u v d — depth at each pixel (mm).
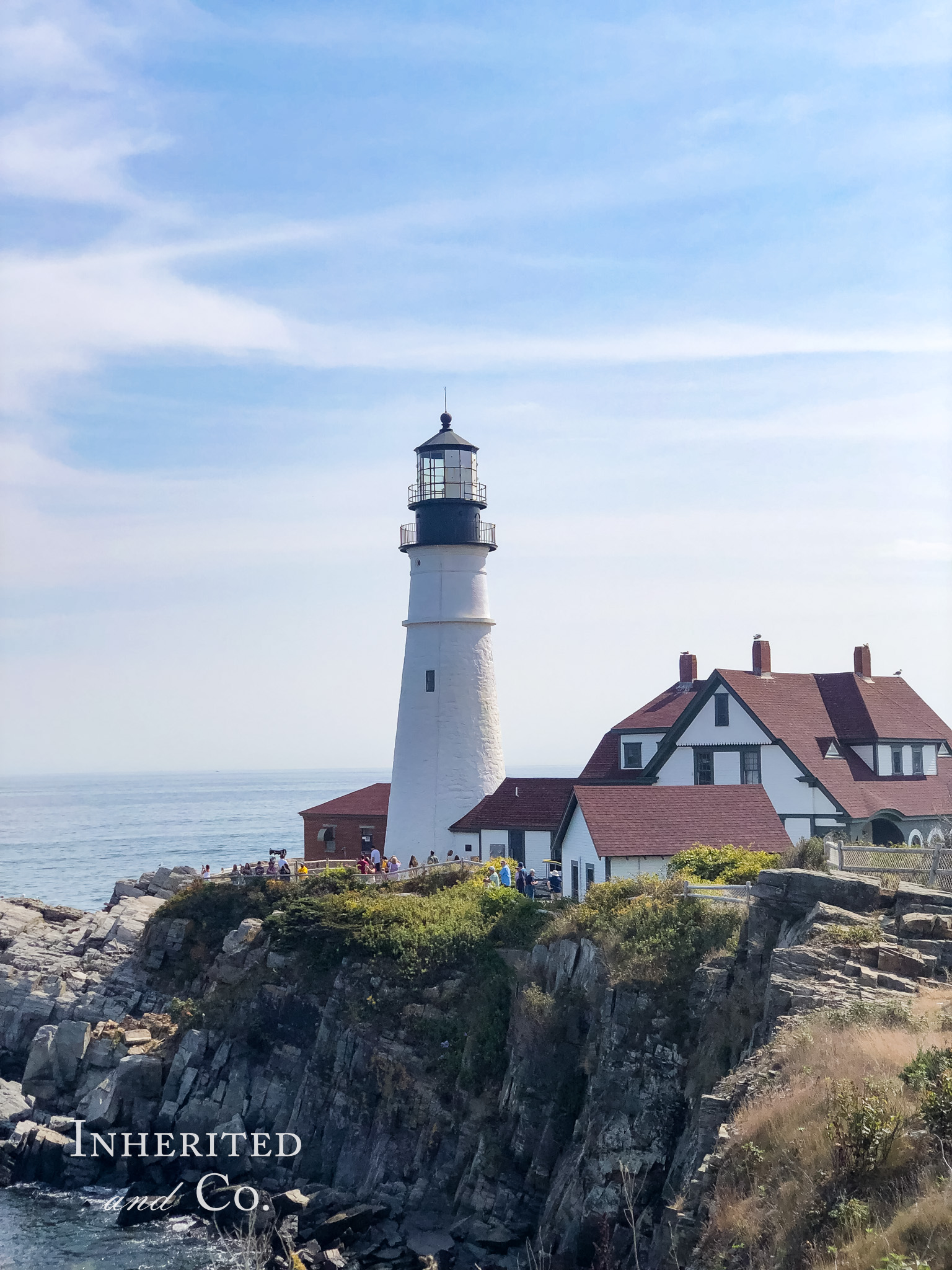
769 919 31172
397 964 46312
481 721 64875
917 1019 22047
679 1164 29469
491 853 61531
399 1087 42969
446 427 66375
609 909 40219
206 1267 36406
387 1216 39000
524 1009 40156
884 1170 16469
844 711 62219
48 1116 48188
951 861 32281
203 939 56906
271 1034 48250
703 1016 32688
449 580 64938
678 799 49250
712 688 59750
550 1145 36844
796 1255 15977
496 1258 35188
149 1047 50281
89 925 63031
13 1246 38438
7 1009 56125
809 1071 20375
